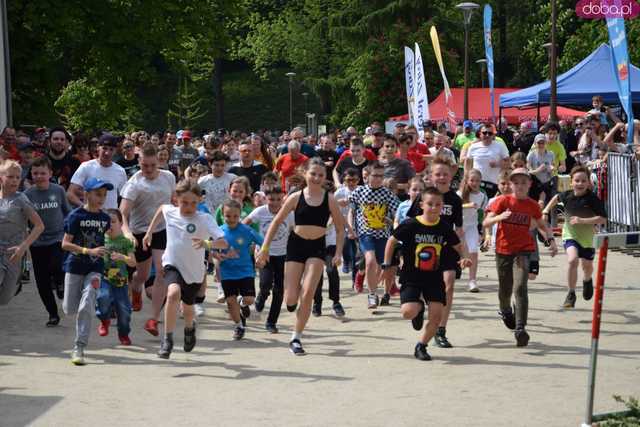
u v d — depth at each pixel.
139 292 20.16
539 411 12.30
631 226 27.23
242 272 17.81
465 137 40.69
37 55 48.25
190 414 12.29
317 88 98.19
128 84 53.47
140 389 13.70
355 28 90.00
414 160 26.77
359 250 22.39
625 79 27.77
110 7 50.25
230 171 25.80
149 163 19.06
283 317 20.08
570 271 20.11
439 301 15.36
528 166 33.44
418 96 39.28
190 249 15.71
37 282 18.83
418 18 89.25
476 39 112.62
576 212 19.73
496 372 14.64
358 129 85.94
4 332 18.19
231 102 149.25
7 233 17.11
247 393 13.42
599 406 12.54
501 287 17.30
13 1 46.47
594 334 11.44
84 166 20.55
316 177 16.12
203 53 54.03
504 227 17.06
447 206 17.80
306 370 14.91
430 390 13.52
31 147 26.11
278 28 115.25
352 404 12.77
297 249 16.36
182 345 17.05
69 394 13.41
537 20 112.38
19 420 12.06
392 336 17.70
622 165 27.83
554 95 44.19
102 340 17.42
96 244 16.38
